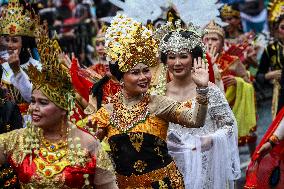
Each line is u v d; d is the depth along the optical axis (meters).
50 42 8.67
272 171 12.97
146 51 10.27
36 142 8.69
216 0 14.59
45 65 8.66
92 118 10.38
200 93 9.98
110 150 10.35
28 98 12.95
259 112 23.61
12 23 13.45
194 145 11.72
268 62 18.45
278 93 16.67
